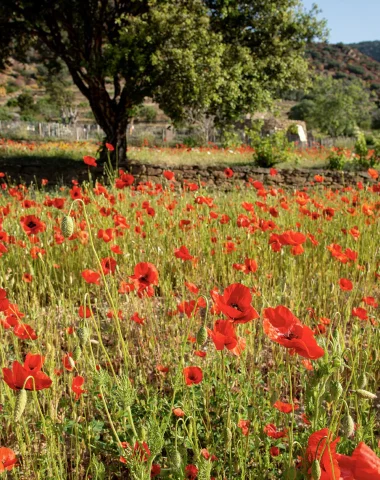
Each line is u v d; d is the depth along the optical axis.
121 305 3.59
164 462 2.04
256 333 3.36
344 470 1.05
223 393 2.33
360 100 52.34
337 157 14.30
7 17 12.15
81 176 11.64
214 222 5.58
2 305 1.98
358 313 2.50
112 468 2.17
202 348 3.08
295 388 2.77
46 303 4.07
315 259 4.40
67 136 29.70
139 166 12.16
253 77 12.77
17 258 4.29
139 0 11.85
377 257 4.73
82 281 4.07
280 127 33.34
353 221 5.60
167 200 6.07
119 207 5.60
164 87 10.88
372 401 2.59
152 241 4.82
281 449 2.12
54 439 1.93
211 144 22.22
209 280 4.23
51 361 2.27
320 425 1.87
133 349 3.15
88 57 12.48
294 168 13.52
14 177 11.52
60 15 11.99
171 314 3.06
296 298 3.45
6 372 1.49
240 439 2.00
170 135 30.16
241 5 12.52
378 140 14.87
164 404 2.39
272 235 3.04
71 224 1.63
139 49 10.52
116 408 2.22
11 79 74.56
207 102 11.08
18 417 1.35
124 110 12.57
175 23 10.45
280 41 13.09
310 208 6.27
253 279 3.52
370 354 2.79
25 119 47.56
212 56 10.81
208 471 1.59
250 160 15.33
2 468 1.40
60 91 46.03
